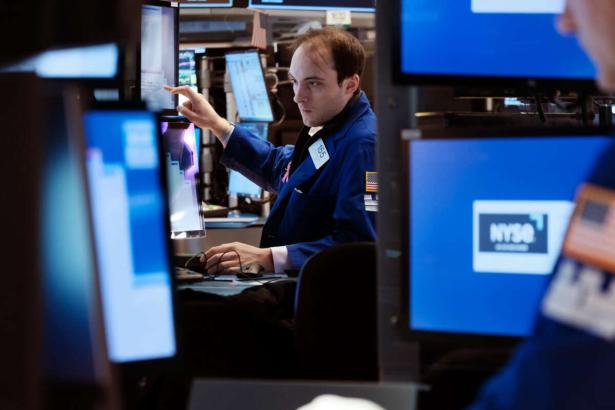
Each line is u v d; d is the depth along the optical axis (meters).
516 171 1.77
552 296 1.07
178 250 4.10
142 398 2.37
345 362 2.70
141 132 1.72
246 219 4.48
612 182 1.09
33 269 1.09
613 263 1.04
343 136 3.53
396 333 1.86
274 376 2.92
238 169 4.06
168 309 1.74
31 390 1.09
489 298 1.80
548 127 1.75
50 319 1.15
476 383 1.74
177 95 3.59
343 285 2.68
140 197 1.72
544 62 1.96
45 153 1.12
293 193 3.60
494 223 1.79
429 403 1.74
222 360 2.87
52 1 1.20
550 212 1.76
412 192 1.82
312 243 3.45
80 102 1.17
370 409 1.66
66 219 1.16
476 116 2.42
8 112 1.10
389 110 1.89
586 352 1.00
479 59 1.93
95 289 1.15
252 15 4.76
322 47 3.55
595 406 0.99
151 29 3.46
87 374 1.16
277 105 4.95
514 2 1.93
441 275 1.81
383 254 1.87
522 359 1.06
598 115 2.91
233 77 4.75
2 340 1.10
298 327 2.72
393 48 1.87
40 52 1.18
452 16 1.90
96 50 1.37
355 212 3.40
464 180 1.79
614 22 1.13
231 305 2.87
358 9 4.93
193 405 1.75
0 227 1.10
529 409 1.02
